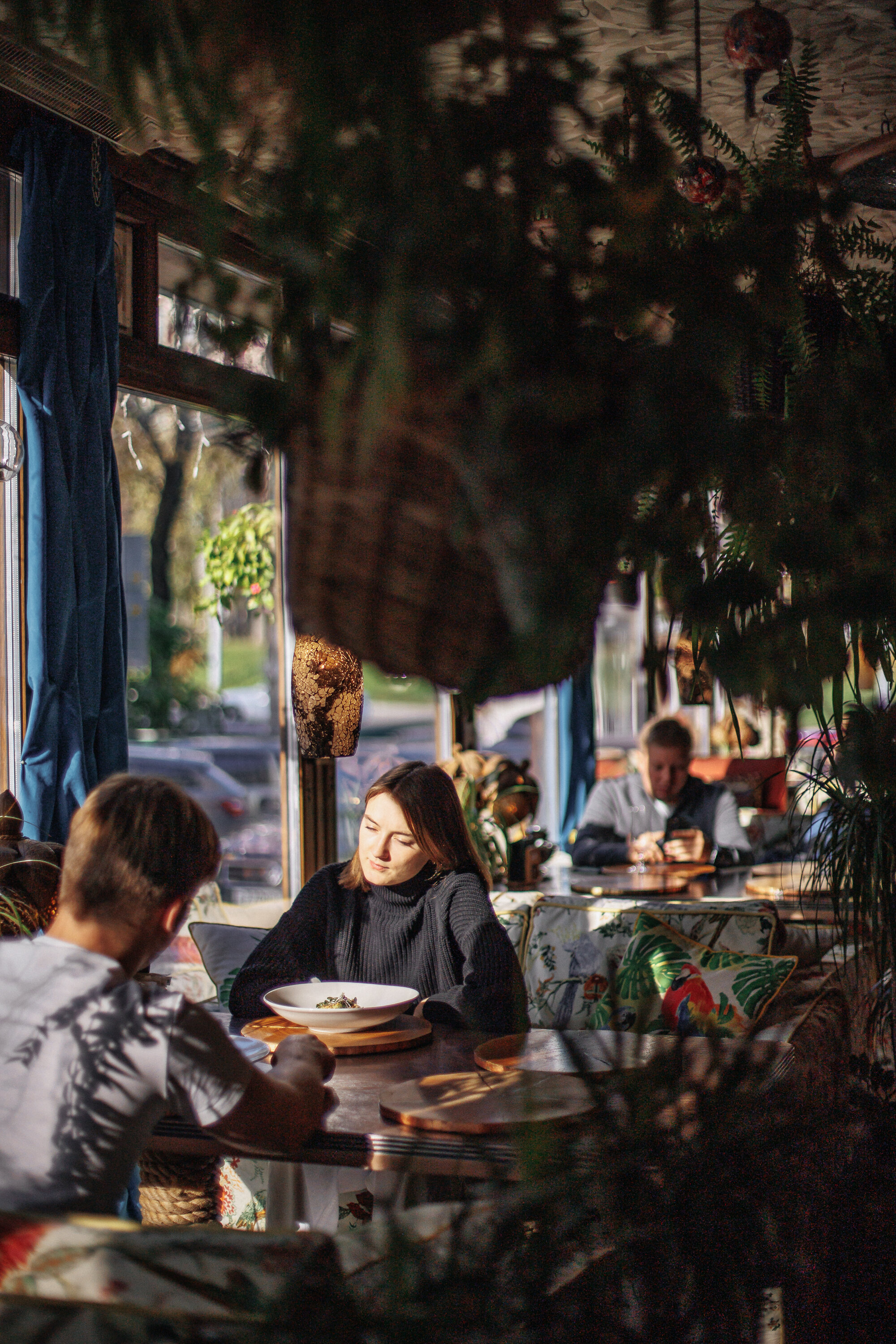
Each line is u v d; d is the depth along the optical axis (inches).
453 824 112.2
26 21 28.4
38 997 59.9
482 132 27.7
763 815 233.6
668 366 26.7
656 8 34.7
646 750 211.6
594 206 27.9
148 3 27.0
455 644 30.0
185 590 584.7
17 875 91.3
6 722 122.0
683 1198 34.9
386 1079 82.4
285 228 27.5
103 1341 43.1
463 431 27.2
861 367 29.8
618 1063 36.6
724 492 28.5
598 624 28.8
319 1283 37.8
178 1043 59.9
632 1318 34.2
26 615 115.9
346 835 199.9
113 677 123.6
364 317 27.2
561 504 26.4
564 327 27.4
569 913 132.3
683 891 171.9
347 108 26.0
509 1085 77.4
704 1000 115.4
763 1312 35.5
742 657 28.5
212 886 155.4
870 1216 45.3
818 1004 110.9
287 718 178.5
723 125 131.0
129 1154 59.6
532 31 27.8
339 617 30.4
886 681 32.1
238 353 29.3
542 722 269.4
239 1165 106.0
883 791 31.2
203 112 27.3
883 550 28.5
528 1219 35.3
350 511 29.3
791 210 30.3
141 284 133.6
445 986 109.3
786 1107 37.4
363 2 25.5
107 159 122.6
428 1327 34.9
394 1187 69.6
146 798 62.6
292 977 108.3
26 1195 57.1
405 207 26.5
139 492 510.9
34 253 113.9
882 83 129.0
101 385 121.3
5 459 104.0
